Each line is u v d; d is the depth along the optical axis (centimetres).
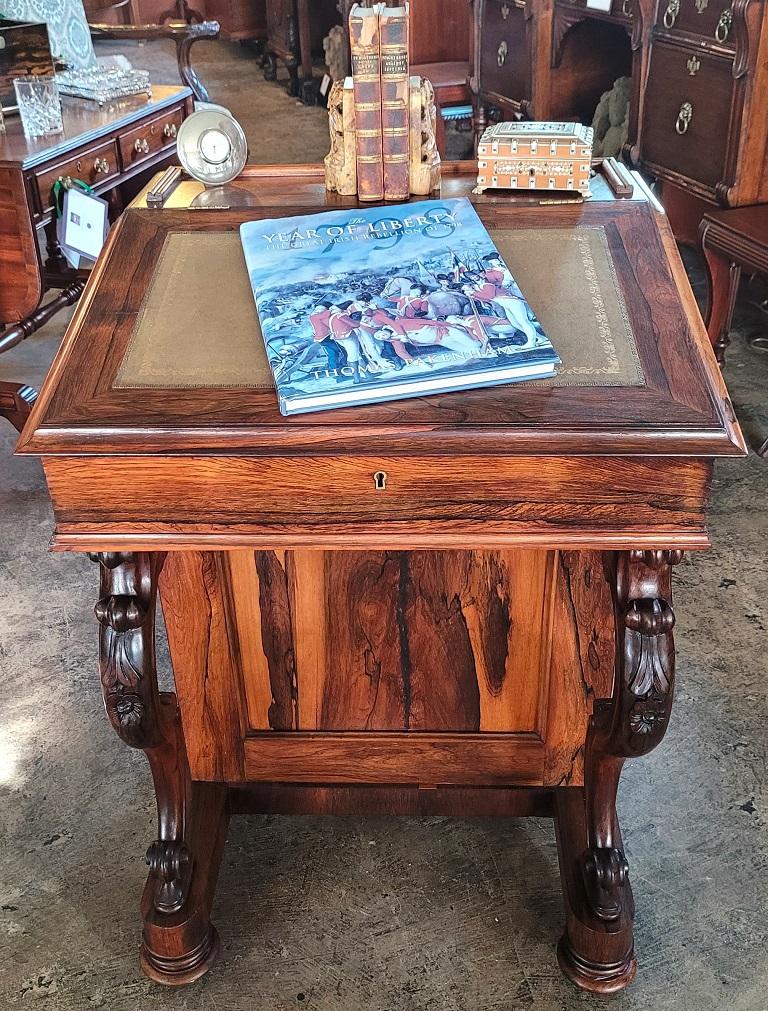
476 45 457
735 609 250
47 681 235
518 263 146
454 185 175
